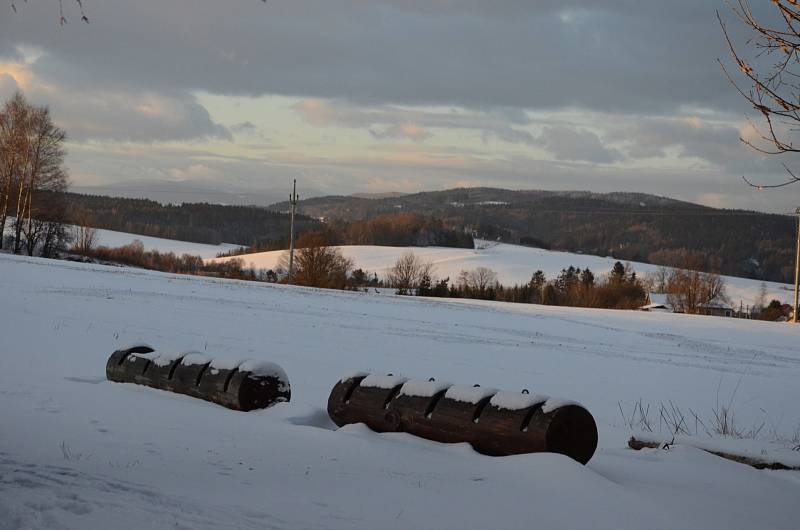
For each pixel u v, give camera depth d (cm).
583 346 2903
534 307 5369
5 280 3528
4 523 471
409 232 17362
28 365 1388
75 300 2875
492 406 779
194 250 15862
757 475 759
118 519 496
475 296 9388
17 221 6919
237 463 697
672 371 2338
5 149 6819
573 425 739
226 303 3344
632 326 4291
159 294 3494
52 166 7125
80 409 938
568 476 663
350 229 17650
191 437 809
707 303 10138
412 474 679
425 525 534
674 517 595
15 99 6894
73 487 570
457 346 2498
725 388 2048
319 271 7144
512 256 15550
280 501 572
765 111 599
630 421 1414
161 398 1036
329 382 1505
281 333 2409
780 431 1428
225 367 1010
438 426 810
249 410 979
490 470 701
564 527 549
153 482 606
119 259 9100
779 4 589
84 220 9756
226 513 528
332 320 3005
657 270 14262
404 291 9362
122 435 802
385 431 866
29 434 778
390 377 902
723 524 594
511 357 2339
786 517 632
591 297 10031
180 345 1914
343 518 538
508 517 563
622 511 596
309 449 770
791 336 4334
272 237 18575
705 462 794
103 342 1816
